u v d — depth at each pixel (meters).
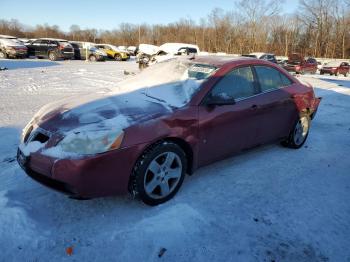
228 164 4.35
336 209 3.38
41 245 2.59
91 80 13.03
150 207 3.19
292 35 63.06
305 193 3.68
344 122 7.29
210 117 3.48
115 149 2.81
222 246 2.72
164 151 3.13
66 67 19.34
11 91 9.52
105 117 3.04
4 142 4.85
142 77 4.27
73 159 2.71
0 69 15.38
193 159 3.46
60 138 2.84
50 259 2.47
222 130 3.65
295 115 4.82
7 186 3.46
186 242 2.73
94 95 3.84
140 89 3.89
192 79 3.76
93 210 3.09
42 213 3.00
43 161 2.81
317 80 19.17
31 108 7.29
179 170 3.34
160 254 2.58
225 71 3.81
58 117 3.14
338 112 8.51
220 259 2.58
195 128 3.35
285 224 3.07
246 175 4.05
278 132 4.63
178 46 22.38
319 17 60.38
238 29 61.66
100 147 2.76
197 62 4.10
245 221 3.07
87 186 2.76
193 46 22.70
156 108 3.28
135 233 2.79
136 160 2.97
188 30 71.94
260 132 4.25
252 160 4.55
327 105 9.59
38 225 2.80
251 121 4.02
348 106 9.58
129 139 2.88
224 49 62.81
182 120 3.25
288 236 2.89
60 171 2.72
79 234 2.75
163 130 3.08
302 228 3.02
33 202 3.16
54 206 3.12
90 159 2.71
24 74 14.11
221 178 3.92
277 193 3.64
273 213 3.23
